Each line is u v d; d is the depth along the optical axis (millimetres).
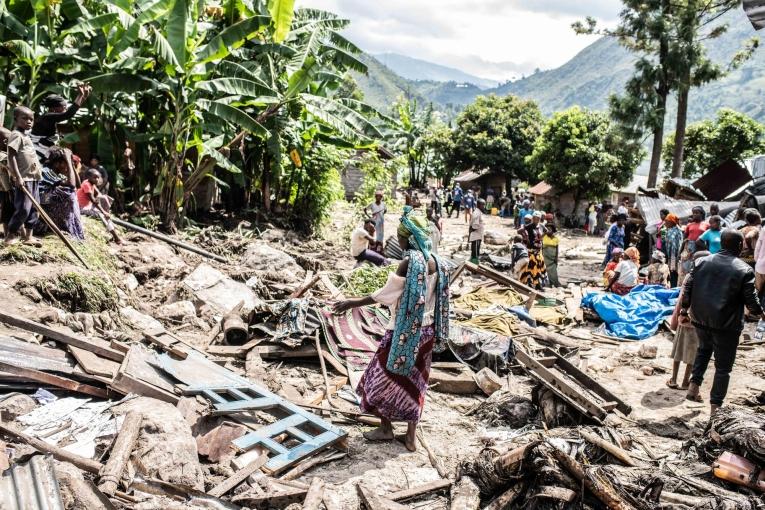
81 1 10992
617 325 9500
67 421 4309
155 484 3727
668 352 8391
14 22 9906
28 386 4547
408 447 4992
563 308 10555
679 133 28359
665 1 27625
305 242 14852
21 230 6793
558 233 30453
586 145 36438
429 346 4887
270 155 15406
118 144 12141
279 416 5199
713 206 11766
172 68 11062
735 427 4480
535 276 12648
